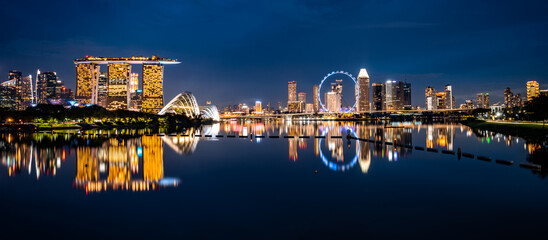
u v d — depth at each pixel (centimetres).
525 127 13500
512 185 4009
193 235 2605
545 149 7481
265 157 6569
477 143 9100
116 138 11312
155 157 6575
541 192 3675
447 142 9544
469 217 2922
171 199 3519
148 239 2536
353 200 3450
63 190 3878
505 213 3008
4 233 2647
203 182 4297
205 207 3256
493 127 15950
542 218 2872
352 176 4625
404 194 3659
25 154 6900
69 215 3039
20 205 3316
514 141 9500
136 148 8175
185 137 11994
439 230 2655
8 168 5262
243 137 12006
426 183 4159
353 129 17988
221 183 4238
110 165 5578
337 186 4050
